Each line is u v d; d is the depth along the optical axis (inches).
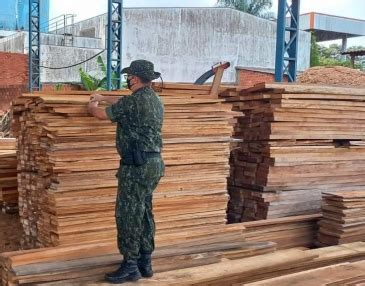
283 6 386.0
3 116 868.6
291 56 411.2
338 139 296.5
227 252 227.5
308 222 281.3
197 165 246.5
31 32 910.4
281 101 270.2
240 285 202.5
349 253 239.6
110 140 220.7
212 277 196.1
